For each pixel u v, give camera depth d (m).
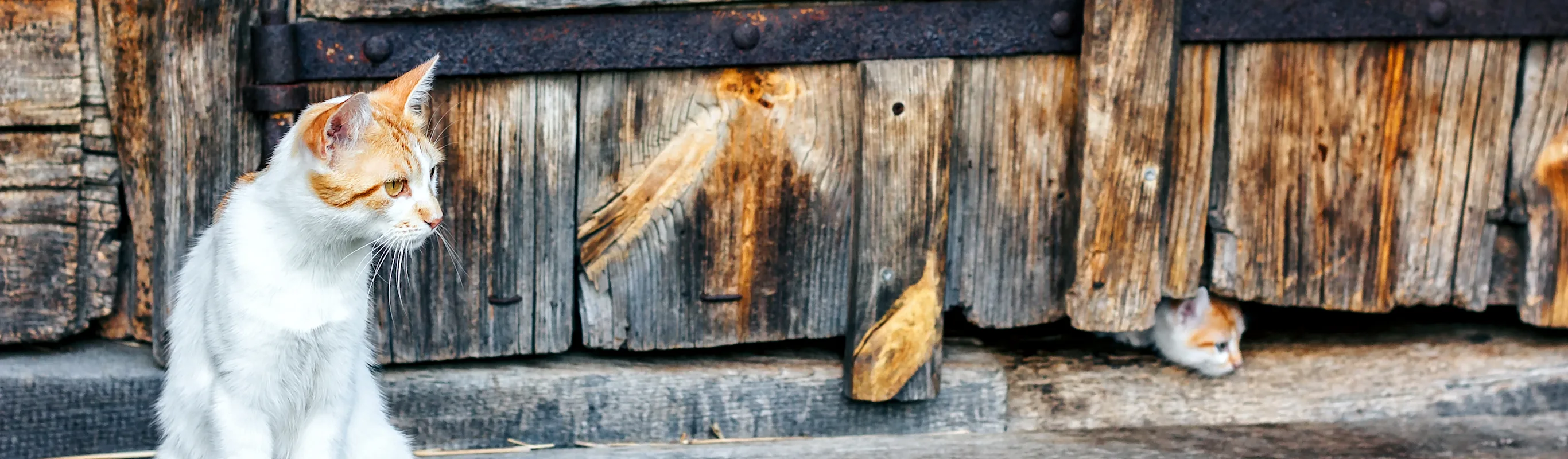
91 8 2.74
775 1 2.79
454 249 2.88
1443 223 3.06
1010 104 2.92
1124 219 2.91
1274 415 3.25
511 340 2.99
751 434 3.11
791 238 2.98
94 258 2.91
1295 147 2.97
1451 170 3.02
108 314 2.97
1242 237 3.04
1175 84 2.84
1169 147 2.89
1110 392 3.25
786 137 2.89
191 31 2.65
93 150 2.85
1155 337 3.36
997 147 2.95
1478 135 3.00
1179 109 2.92
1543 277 3.08
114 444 2.90
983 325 3.10
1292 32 2.83
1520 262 3.13
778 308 3.04
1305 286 3.08
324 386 2.36
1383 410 3.26
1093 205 2.89
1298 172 2.99
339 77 2.67
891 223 2.92
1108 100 2.81
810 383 3.10
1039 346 3.41
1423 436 3.08
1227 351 3.23
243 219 2.21
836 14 2.77
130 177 2.83
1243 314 3.44
